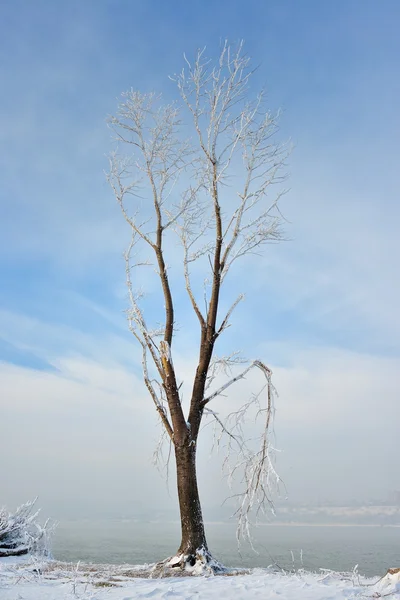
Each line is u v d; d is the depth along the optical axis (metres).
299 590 7.12
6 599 7.09
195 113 13.42
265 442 12.10
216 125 13.30
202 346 12.99
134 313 13.12
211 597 6.94
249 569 11.03
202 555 10.95
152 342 12.92
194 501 11.66
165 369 12.55
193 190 13.61
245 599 6.75
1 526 13.88
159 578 9.65
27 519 14.54
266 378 12.88
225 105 13.36
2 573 10.02
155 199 13.62
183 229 13.61
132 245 13.62
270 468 11.73
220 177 13.07
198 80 13.46
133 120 13.69
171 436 12.39
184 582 8.68
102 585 8.52
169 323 13.20
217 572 10.60
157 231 13.56
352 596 6.60
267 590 7.22
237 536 11.68
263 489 11.67
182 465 11.95
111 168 13.79
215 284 13.16
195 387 12.77
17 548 13.52
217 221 13.15
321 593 6.82
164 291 13.39
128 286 13.29
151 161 13.69
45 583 8.73
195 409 12.55
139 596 7.11
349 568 14.40
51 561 12.79
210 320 13.03
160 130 13.67
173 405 12.30
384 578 7.10
